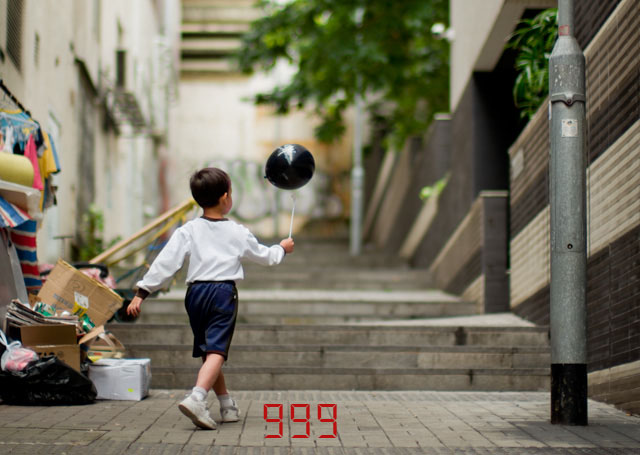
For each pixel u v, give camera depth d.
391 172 19.77
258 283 12.55
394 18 16.03
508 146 11.32
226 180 5.09
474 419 5.58
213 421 4.91
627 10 6.16
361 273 13.58
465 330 8.13
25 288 6.42
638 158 5.89
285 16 16.59
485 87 11.41
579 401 5.31
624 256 6.08
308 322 9.77
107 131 14.12
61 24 10.31
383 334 8.11
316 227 25.77
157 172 20.91
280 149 5.07
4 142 6.29
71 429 4.88
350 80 16.77
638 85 5.92
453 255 11.85
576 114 5.39
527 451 4.48
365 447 4.56
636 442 4.74
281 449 4.45
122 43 15.80
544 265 8.36
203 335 4.99
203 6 26.88
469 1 11.65
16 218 6.05
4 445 4.37
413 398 6.74
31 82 8.45
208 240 4.98
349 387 7.23
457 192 12.18
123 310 8.43
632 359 5.88
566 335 5.32
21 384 5.80
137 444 4.46
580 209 5.34
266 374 7.21
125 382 6.23
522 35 8.34
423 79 17.12
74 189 11.23
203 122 26.72
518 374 7.29
